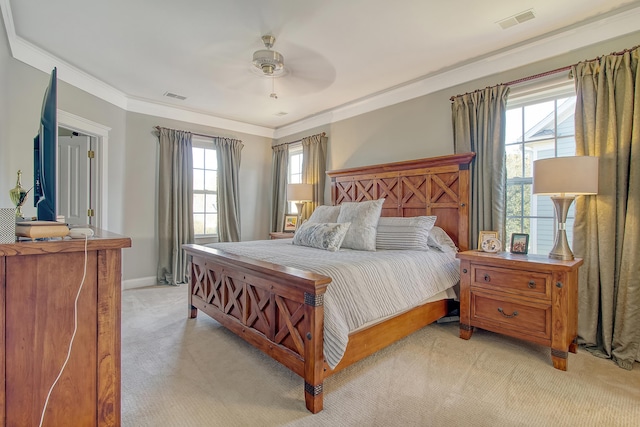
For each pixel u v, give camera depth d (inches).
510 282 89.7
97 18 90.4
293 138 204.4
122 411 63.4
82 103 132.4
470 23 93.0
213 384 73.9
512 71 110.8
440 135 130.0
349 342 72.8
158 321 115.6
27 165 106.5
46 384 42.1
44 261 41.8
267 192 217.3
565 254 88.0
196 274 117.0
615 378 76.2
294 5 84.2
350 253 101.8
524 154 113.0
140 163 164.6
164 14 88.4
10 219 40.1
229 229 191.9
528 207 112.2
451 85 126.3
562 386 72.7
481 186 114.7
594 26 92.5
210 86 141.6
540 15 89.2
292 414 63.1
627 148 85.4
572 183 81.5
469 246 117.1
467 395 69.1
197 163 187.3
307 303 65.4
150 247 168.9
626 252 84.5
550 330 82.3
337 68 122.4
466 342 96.9
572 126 102.6
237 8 85.4
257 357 87.7
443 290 102.0
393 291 84.0
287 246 118.2
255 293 84.0
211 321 116.2
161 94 152.6
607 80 88.5
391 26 94.3
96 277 45.6
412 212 133.7
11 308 39.8
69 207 146.0
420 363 83.6
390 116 148.4
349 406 65.6
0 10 84.7
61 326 43.1
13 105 101.6
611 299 86.6
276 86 140.8
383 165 141.8
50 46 106.3
